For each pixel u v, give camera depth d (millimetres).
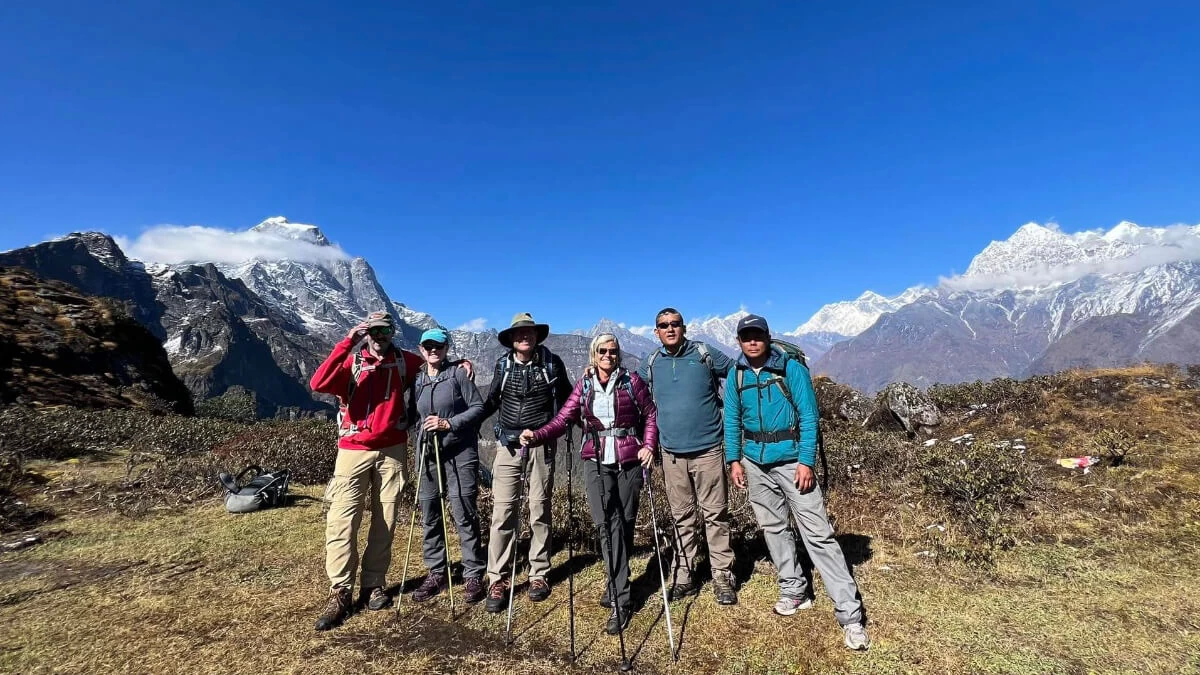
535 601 4551
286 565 5367
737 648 3748
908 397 10117
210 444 11062
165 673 3527
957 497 6234
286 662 3650
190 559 5523
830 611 4203
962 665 3475
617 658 3682
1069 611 4066
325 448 9898
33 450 9570
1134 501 5859
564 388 4871
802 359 4203
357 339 4539
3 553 5641
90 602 4539
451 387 4684
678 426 4418
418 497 4703
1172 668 3371
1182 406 8273
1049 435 8211
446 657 3711
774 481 4254
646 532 5879
